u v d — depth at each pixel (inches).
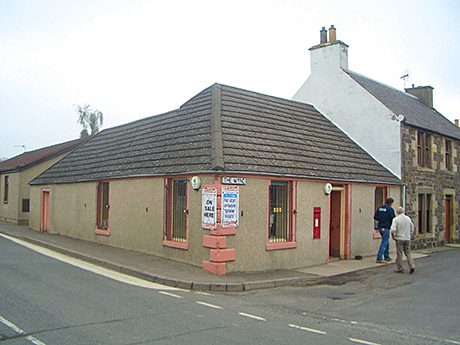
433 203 828.0
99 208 669.9
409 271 509.4
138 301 326.6
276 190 505.0
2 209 1098.1
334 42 792.3
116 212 617.9
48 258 525.0
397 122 716.0
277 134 571.8
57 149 1114.1
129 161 617.3
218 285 394.3
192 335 248.2
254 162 475.5
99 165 698.8
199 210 465.7
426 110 956.0
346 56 804.6
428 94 1033.5
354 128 759.1
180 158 506.0
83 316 277.4
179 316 289.1
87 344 225.3
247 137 517.3
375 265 553.9
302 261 522.9
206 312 304.8
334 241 613.3
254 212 469.4
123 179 603.5
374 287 421.4
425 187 794.8
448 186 890.7
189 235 478.9
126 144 687.1
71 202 743.7
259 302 350.6
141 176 553.6
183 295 362.0
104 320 270.7
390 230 539.8
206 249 454.3
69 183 747.4
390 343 250.4
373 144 738.2
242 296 373.7
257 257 471.2
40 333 240.7
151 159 564.7
